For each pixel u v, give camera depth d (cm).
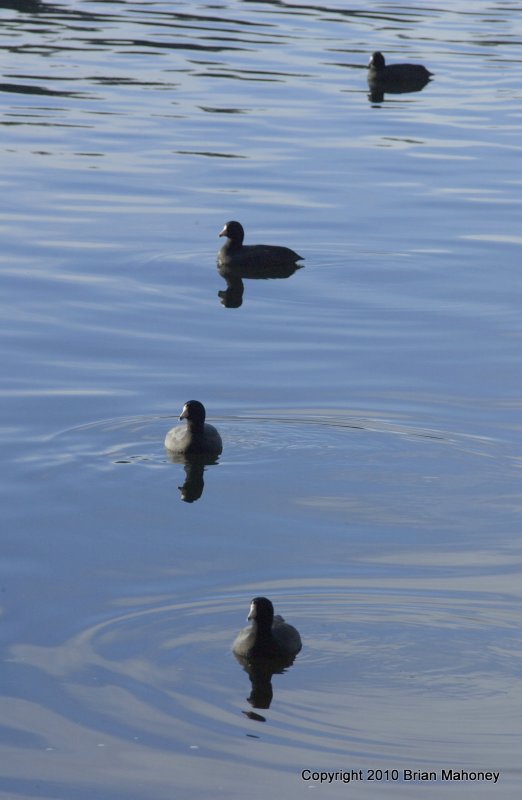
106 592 1592
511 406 2172
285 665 1445
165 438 2038
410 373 2320
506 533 1756
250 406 2167
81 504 1823
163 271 2888
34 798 1226
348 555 1694
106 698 1377
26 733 1318
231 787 1237
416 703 1371
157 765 1275
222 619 1538
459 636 1502
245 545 1719
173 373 2303
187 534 1747
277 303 2719
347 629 1519
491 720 1351
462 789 1234
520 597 1588
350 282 2862
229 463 1966
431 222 3297
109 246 3027
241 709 1365
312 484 1898
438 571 1653
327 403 2178
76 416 2105
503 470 1936
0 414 2102
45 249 2981
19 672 1421
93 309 2623
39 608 1553
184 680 1416
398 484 1898
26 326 2509
